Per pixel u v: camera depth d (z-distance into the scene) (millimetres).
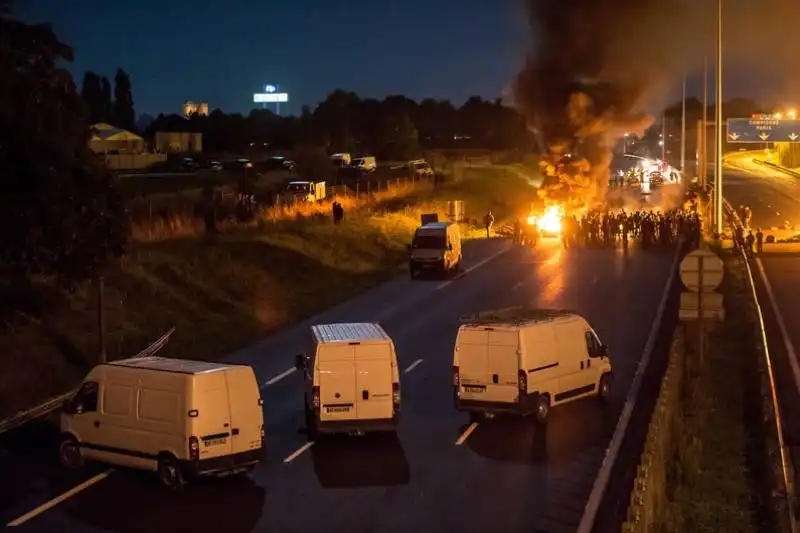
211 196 54469
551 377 22141
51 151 23719
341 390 19875
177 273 38000
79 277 25266
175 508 16656
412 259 47375
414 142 118812
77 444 18766
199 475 16938
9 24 23281
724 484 17594
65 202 24172
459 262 50188
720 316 24531
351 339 20109
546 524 15672
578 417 22562
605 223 58844
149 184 65000
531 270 49062
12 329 26844
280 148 126812
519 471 18578
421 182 89312
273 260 45188
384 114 148875
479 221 75688
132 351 29531
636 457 19328
